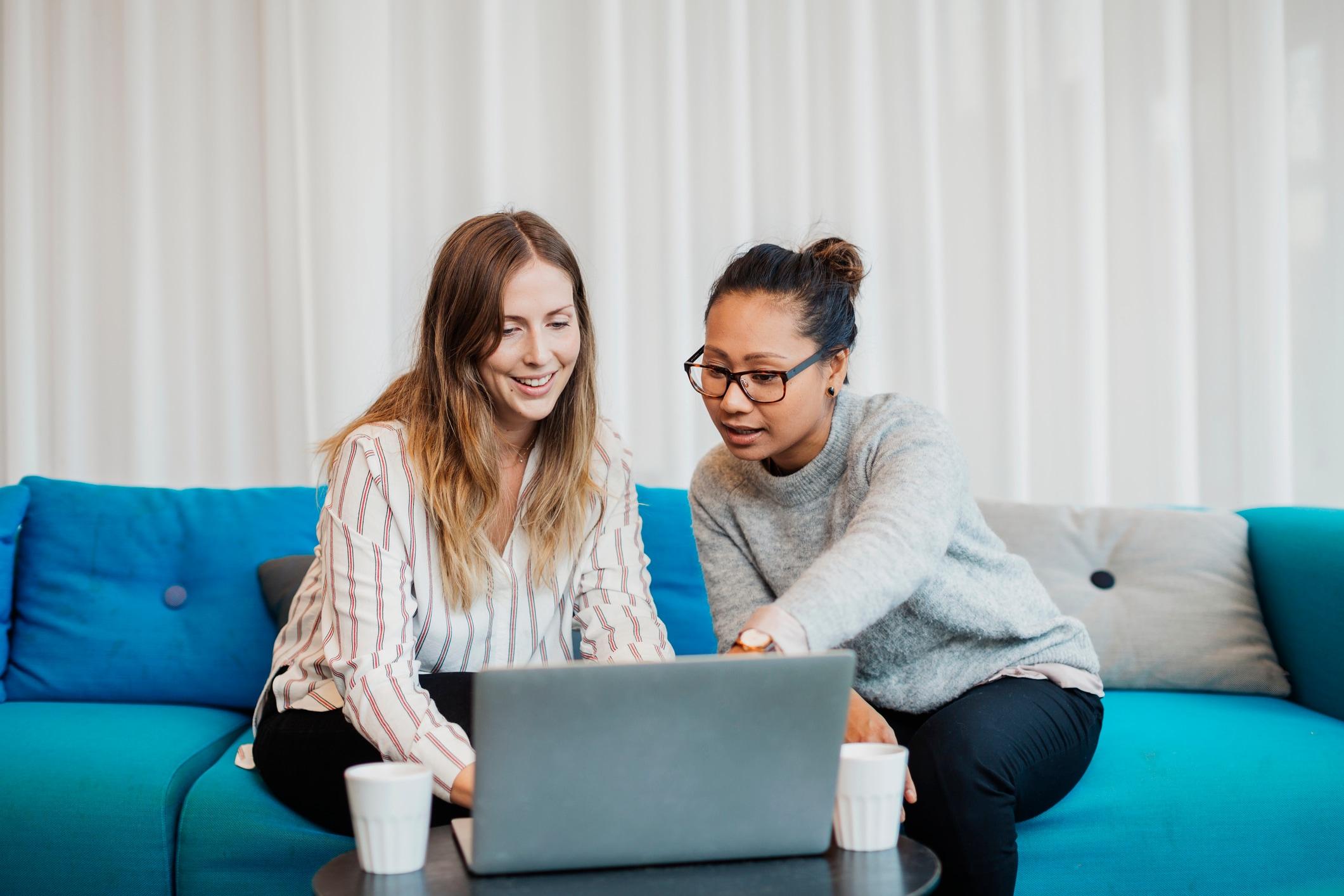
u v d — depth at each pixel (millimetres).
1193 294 2645
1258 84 2582
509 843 901
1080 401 2611
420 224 2545
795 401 1422
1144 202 2643
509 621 1483
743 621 1604
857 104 2570
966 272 2615
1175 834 1471
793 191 2580
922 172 2576
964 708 1395
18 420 2518
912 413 1498
